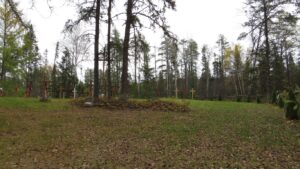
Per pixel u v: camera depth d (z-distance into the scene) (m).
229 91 65.00
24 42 25.72
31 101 19.69
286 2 22.16
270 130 11.93
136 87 36.28
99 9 19.27
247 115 16.53
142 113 16.62
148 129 12.35
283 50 41.22
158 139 10.66
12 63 26.22
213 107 21.33
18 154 8.87
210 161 8.00
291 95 15.77
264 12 25.77
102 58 20.16
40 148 9.52
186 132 11.72
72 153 9.02
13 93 30.92
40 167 7.76
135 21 19.27
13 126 12.20
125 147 9.65
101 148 9.57
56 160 8.35
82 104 19.14
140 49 20.12
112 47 20.28
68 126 12.73
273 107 22.00
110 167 7.72
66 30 19.23
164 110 17.98
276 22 26.80
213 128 12.48
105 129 12.34
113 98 20.75
